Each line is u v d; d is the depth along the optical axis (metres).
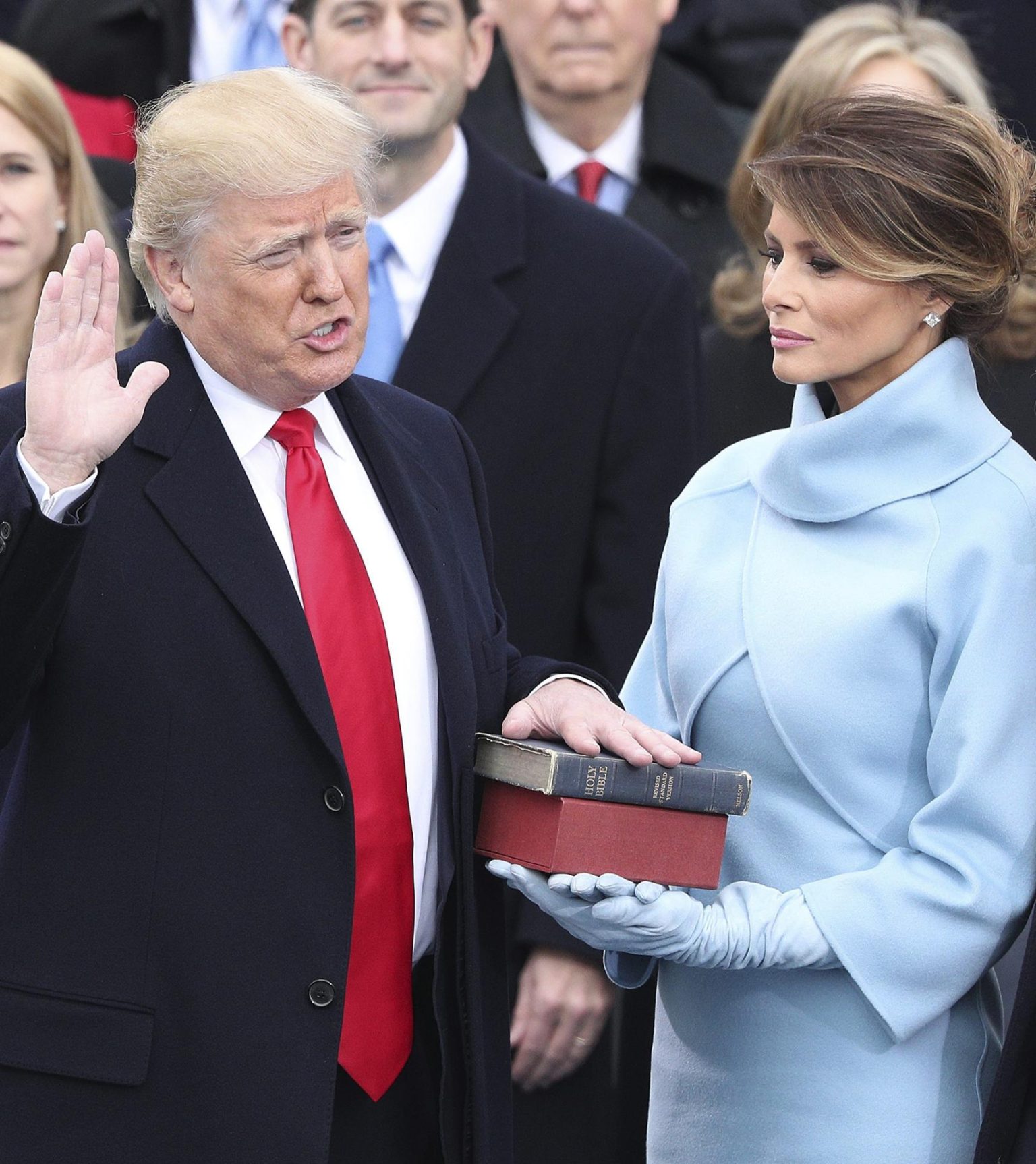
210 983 9.91
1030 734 10.50
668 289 14.82
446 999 10.73
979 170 10.35
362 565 10.72
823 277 10.52
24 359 15.23
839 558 10.80
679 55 22.44
